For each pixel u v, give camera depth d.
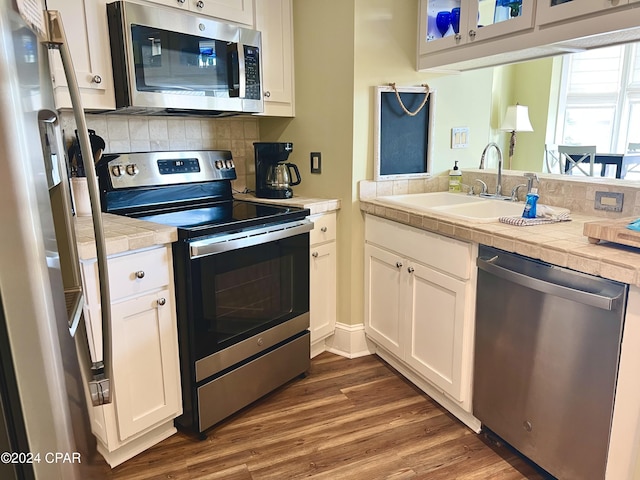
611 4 1.53
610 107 4.61
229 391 1.99
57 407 0.71
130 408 1.72
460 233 1.81
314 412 2.11
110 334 1.01
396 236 2.25
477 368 1.85
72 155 1.96
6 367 0.66
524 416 1.65
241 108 2.23
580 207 2.00
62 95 1.71
